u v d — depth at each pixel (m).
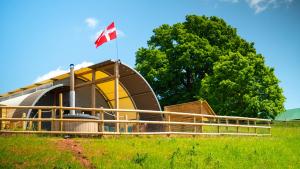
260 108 45.97
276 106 47.22
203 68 57.72
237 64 48.50
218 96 48.25
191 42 56.78
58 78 30.95
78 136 21.80
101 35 27.03
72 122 21.92
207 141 24.33
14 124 24.36
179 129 31.59
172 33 59.50
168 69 55.66
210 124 26.98
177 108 32.62
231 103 47.06
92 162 17.95
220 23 60.72
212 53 56.38
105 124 31.77
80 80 30.61
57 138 20.55
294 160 24.19
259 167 21.50
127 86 31.31
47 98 30.44
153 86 57.31
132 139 22.02
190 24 60.25
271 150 25.05
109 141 20.92
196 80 57.28
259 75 48.03
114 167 17.73
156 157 19.64
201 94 51.12
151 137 23.50
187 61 55.84
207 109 32.31
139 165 18.48
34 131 20.81
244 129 38.69
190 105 32.03
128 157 19.22
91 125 22.12
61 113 21.22
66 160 17.69
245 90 46.97
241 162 21.56
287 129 41.12
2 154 17.31
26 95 30.45
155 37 60.28
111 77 26.81
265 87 47.38
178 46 56.75
